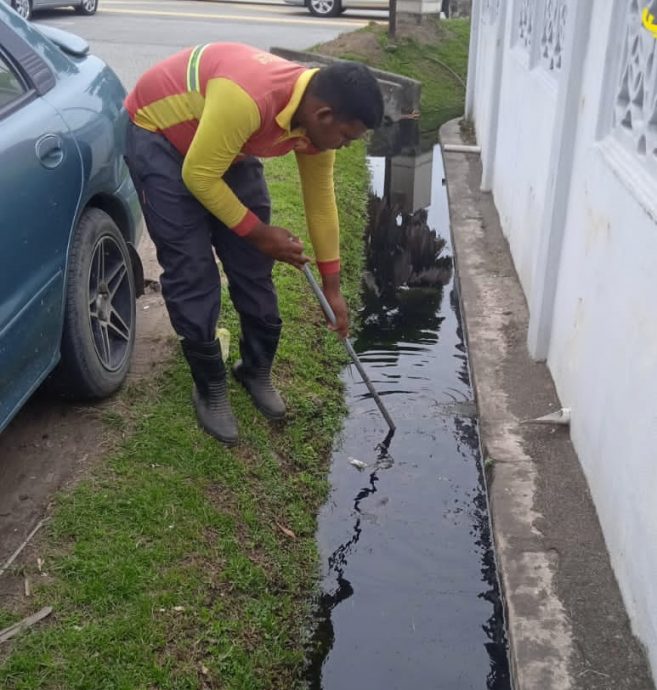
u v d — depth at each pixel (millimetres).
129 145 2711
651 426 2301
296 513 3104
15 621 2215
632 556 2469
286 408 3545
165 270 2805
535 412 3605
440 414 3922
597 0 3150
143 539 2559
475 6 8617
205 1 18109
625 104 2846
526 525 2934
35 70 2797
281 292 4398
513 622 2520
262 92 2357
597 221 3018
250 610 2545
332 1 15773
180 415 3121
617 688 2285
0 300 2311
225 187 2527
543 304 3846
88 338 2857
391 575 2965
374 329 4836
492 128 6406
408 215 6824
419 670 2592
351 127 2396
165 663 2213
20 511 2596
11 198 2371
